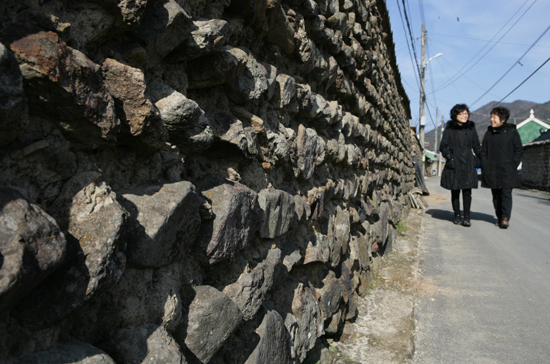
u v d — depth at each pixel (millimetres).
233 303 1240
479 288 3615
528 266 4242
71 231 785
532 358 2457
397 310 3141
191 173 1333
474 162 6301
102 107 842
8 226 625
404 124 9984
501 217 6266
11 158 726
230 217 1278
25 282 616
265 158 1757
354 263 3256
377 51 4746
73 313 757
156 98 1113
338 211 3006
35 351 711
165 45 1120
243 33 1659
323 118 2574
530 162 19891
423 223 6801
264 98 1732
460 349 2568
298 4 2137
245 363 1351
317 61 2473
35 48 708
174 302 1056
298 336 1908
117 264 845
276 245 1854
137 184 1072
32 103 754
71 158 843
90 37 903
